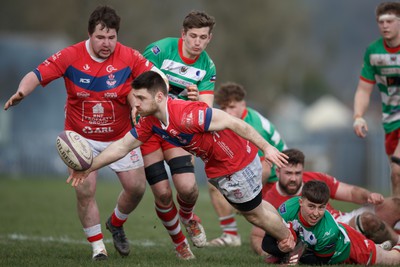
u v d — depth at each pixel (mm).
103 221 39875
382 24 32125
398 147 32812
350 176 88125
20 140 87438
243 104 32688
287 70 174250
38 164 87375
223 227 32250
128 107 25609
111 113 25172
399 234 27891
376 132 85438
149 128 22984
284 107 184125
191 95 25344
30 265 23891
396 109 33719
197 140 22922
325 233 23859
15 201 50250
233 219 32250
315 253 24438
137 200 26125
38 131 94875
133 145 23109
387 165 83500
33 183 68688
